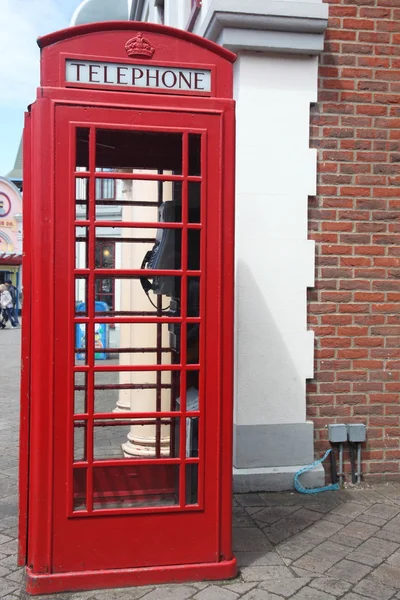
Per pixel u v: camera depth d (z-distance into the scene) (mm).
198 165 3521
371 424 4953
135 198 5516
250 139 4711
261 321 4754
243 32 4598
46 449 3176
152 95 3225
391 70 4938
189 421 3412
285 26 4621
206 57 3297
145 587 3238
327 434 4898
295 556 3629
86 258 3990
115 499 3566
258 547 3754
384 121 4938
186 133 3256
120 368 3271
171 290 3559
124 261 6441
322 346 4891
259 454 4762
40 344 3156
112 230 10148
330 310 4895
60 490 3191
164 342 5199
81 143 3691
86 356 3828
